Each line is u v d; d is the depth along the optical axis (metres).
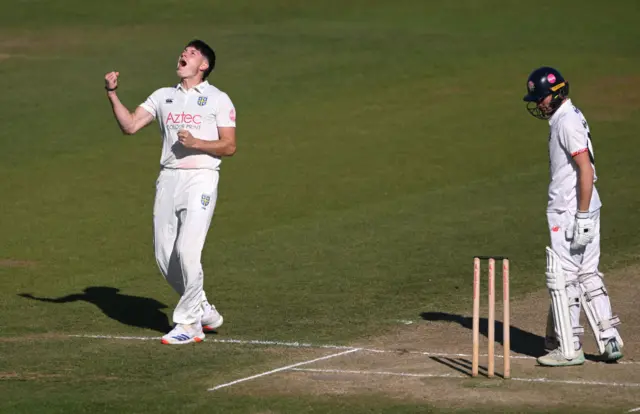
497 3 116.81
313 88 83.25
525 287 38.16
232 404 24.58
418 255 43.84
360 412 23.84
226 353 29.72
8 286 40.28
